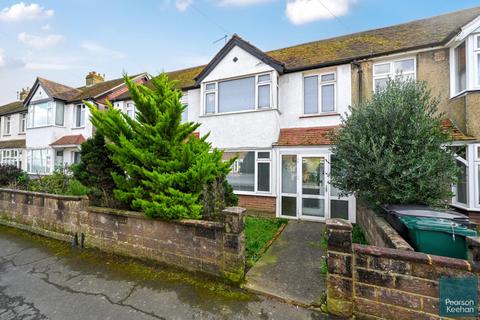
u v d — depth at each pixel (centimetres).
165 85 549
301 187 809
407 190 445
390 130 482
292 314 299
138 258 455
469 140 617
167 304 322
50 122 1526
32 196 623
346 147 531
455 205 662
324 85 857
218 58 955
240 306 317
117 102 1318
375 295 273
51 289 361
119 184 502
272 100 855
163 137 496
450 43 681
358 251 282
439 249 332
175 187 449
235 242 364
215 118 946
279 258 466
